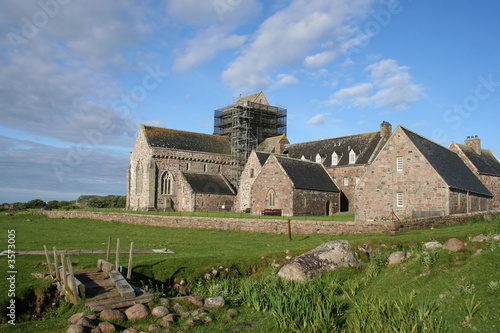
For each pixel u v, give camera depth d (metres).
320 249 18.58
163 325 12.66
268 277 17.25
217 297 14.77
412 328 11.15
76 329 11.71
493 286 12.52
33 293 15.05
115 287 15.20
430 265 15.94
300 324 12.68
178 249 24.73
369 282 16.36
